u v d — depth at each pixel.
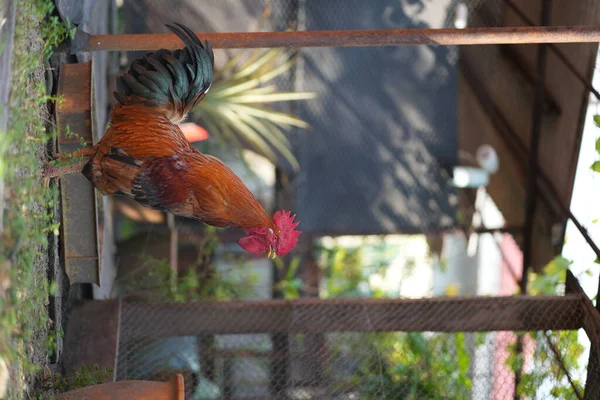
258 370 4.53
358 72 6.06
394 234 6.16
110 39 3.06
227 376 4.48
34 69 2.53
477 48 5.98
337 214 6.12
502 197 6.05
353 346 4.24
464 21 5.88
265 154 5.87
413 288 7.07
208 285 5.33
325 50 5.96
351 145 6.12
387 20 5.88
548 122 5.15
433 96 6.16
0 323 1.83
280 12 5.72
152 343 4.14
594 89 4.17
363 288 6.98
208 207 2.59
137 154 2.51
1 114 1.85
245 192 2.69
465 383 4.43
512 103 5.73
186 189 2.55
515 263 6.23
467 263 7.04
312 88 6.01
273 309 3.86
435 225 6.18
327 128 6.08
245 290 5.62
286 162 5.94
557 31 3.05
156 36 3.08
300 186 6.05
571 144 4.67
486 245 6.85
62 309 3.43
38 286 2.56
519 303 3.83
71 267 3.29
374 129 6.15
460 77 6.12
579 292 3.82
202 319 3.85
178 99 2.65
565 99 4.81
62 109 2.92
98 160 2.58
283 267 6.30
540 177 5.31
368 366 4.20
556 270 4.81
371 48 6.04
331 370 4.16
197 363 4.56
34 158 2.40
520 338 4.26
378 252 7.16
